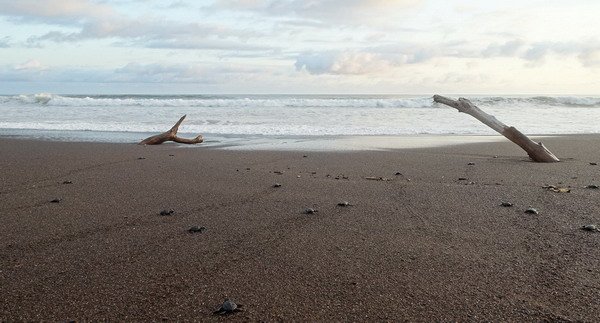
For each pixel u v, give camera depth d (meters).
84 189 7.85
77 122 22.56
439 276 4.01
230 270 4.17
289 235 5.24
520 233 5.25
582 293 3.62
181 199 7.09
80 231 5.40
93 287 3.80
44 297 3.62
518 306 3.42
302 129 19.80
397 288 3.76
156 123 22.19
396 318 3.26
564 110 28.38
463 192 7.57
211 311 3.37
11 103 32.62
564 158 11.82
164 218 5.97
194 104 32.12
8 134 18.00
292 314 3.32
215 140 16.58
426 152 13.10
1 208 6.52
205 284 3.86
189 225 5.65
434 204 6.72
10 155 12.20
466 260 4.39
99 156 12.12
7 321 3.23
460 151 13.34
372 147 14.34
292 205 6.70
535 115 25.55
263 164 10.89
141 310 3.38
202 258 4.48
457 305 3.45
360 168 10.33
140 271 4.15
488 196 7.23
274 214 6.18
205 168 10.23
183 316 3.29
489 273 4.07
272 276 4.03
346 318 3.26
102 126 20.83
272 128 20.12
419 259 4.43
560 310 3.35
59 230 5.44
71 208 6.51
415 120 23.38
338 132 18.94
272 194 7.47
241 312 3.35
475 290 3.71
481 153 12.92
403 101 31.11
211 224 5.70
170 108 30.47
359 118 24.33
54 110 28.67
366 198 7.17
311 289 3.75
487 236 5.16
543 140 15.77
